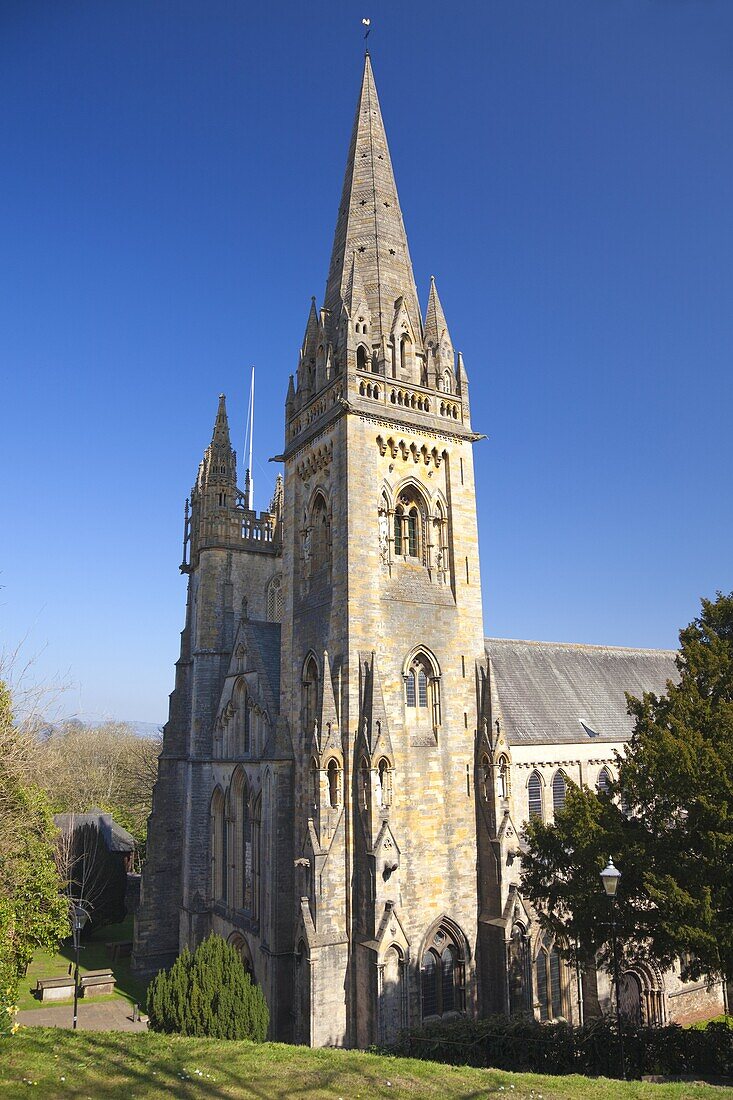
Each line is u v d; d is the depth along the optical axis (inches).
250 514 3191.4
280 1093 917.8
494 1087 1004.6
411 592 2046.0
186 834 2701.8
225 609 3026.6
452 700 2032.5
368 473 2039.9
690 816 1360.7
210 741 2805.1
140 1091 876.6
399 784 1884.8
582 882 1450.5
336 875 1766.7
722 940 1240.8
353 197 2413.9
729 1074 1424.7
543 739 2380.7
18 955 1850.4
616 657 3002.0
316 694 2066.9
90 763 5935.0
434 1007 1827.0
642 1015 2069.4
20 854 1886.1
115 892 3191.4
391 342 2226.9
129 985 2586.1
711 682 1515.7
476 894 1946.4
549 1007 1945.1
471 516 2209.6
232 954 1626.5
